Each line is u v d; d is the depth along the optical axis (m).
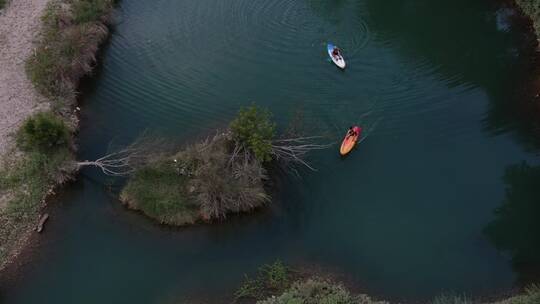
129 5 63.06
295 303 33.56
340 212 42.06
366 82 53.38
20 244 39.62
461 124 49.34
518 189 43.81
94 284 37.56
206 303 36.09
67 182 43.62
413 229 40.97
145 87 52.62
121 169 44.09
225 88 52.31
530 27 60.72
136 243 39.97
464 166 45.66
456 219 41.75
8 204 41.16
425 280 37.69
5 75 51.03
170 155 44.34
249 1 62.91
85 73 53.66
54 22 55.72
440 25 61.12
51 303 36.59
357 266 38.47
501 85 53.53
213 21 60.44
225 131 47.50
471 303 35.50
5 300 36.59
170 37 58.47
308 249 39.59
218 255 39.25
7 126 46.50
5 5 59.03
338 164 45.34
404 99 51.62
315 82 53.12
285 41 57.84
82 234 40.53
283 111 49.75
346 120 49.25
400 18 61.66
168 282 37.59
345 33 59.06
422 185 44.09
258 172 41.75
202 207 40.62
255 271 38.12
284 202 42.47
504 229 41.00
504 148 47.28
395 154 46.44
